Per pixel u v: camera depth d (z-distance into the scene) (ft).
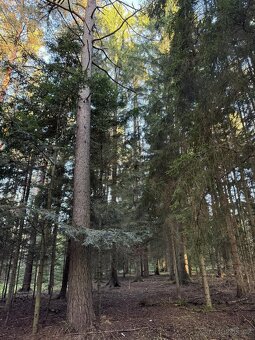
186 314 21.13
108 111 29.35
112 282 44.57
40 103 20.74
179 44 19.39
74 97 20.71
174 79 20.30
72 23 30.68
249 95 15.76
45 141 20.59
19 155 21.18
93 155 30.53
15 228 24.07
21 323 20.10
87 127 22.54
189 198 17.62
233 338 15.89
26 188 24.56
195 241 17.48
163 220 26.66
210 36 16.37
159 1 24.61
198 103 18.17
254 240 24.67
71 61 23.70
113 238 16.29
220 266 47.47
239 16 14.78
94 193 29.58
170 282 47.70
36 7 26.89
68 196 26.66
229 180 22.71
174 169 17.43
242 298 25.46
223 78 16.25
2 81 24.89
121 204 32.53
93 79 21.58
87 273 18.33
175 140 24.88
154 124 29.71
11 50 28.45
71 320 17.17
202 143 17.10
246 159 16.44
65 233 16.29
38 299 17.57
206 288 23.40
